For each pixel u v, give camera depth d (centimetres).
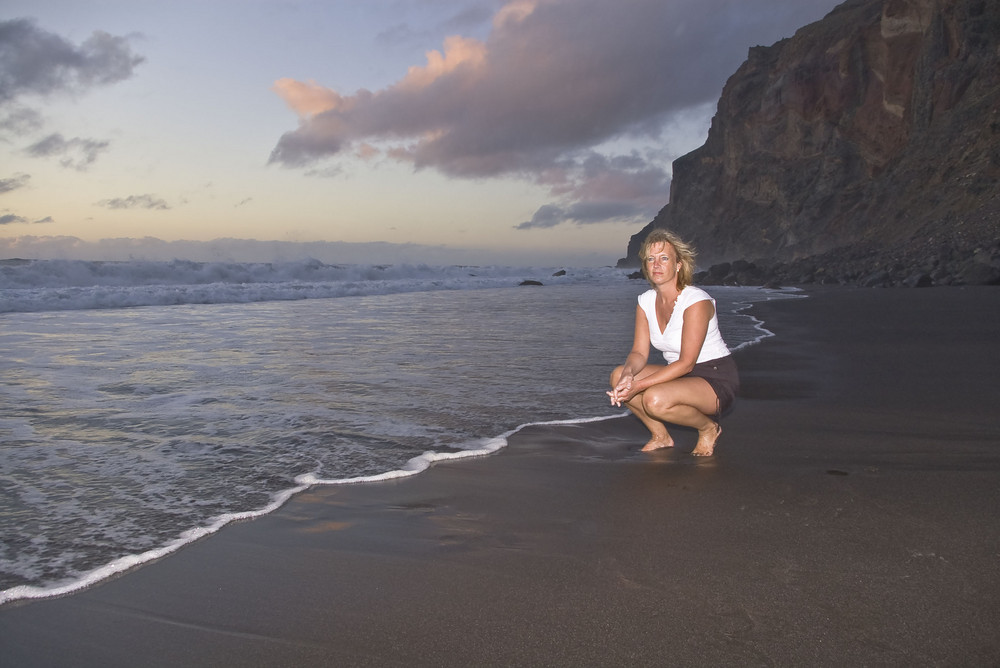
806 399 461
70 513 250
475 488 283
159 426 378
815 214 4228
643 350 355
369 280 2620
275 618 178
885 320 980
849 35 4469
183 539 228
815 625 168
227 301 1561
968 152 2892
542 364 607
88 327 920
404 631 170
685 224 6053
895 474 293
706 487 280
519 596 188
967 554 207
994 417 398
